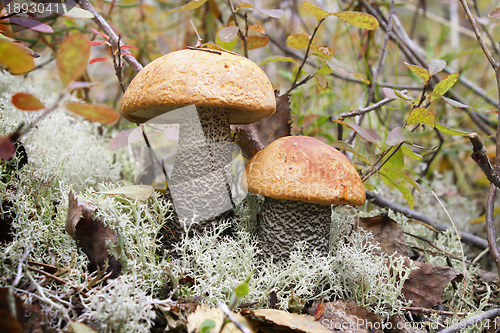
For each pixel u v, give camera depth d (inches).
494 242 16.0
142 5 24.0
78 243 15.1
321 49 18.1
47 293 13.9
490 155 20.1
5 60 13.3
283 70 23.8
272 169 15.2
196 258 15.3
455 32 31.6
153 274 15.1
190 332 13.7
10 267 14.3
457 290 16.4
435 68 16.1
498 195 23.5
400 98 16.7
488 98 23.9
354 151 17.3
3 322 12.3
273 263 15.9
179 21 25.1
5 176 15.7
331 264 15.8
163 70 14.8
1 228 14.8
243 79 15.0
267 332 14.4
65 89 13.0
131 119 16.8
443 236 18.8
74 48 12.8
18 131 13.3
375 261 16.9
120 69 17.0
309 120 21.5
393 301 15.7
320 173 15.1
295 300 15.1
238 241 16.2
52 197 16.1
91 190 16.0
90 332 13.4
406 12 32.2
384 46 19.9
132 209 15.8
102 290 13.9
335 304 15.4
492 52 22.6
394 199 21.2
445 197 22.4
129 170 20.0
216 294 15.0
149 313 13.8
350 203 15.2
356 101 28.2
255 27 18.0
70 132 19.0
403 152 17.4
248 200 17.4
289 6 26.9
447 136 23.3
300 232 15.8
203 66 14.7
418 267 16.6
